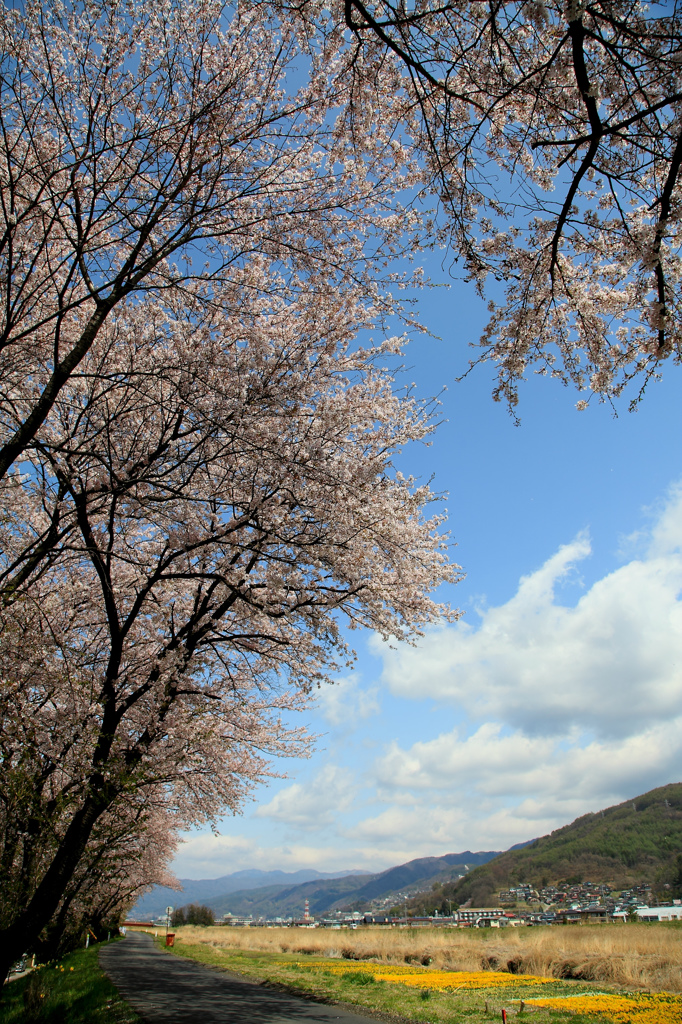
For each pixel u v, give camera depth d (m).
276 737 13.01
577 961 13.71
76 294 7.86
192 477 7.84
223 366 7.79
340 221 7.44
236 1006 9.39
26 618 6.71
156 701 9.10
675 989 10.66
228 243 7.80
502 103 5.27
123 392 8.20
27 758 6.55
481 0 4.31
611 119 5.02
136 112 7.00
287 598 9.15
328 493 8.32
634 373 5.86
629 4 4.21
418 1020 8.07
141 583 9.36
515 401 6.17
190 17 6.74
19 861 7.88
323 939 26.02
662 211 4.73
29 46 6.50
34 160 6.79
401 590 9.60
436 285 7.39
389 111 6.05
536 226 5.66
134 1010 8.89
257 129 6.50
